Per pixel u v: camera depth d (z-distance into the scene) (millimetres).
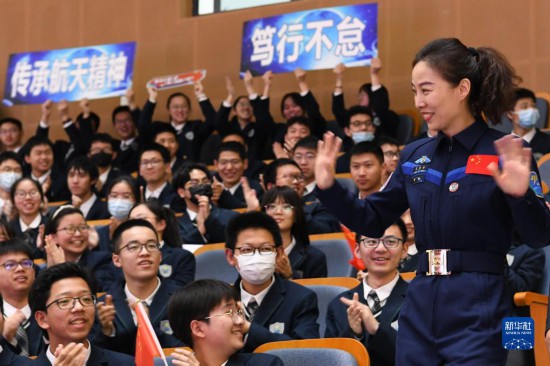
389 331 3738
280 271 4484
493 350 2514
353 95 8914
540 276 4555
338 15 8109
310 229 5875
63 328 3762
